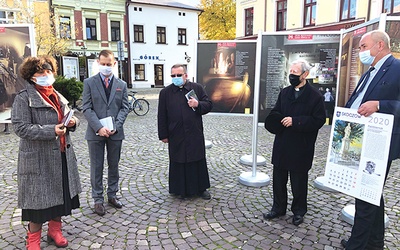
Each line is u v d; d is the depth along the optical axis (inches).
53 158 101.0
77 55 1061.8
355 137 98.0
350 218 126.2
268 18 743.7
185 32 1291.8
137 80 1214.3
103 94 134.3
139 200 152.3
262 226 125.3
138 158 224.8
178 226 125.8
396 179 180.2
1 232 120.0
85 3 1084.5
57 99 105.4
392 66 92.7
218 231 121.5
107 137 135.7
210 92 225.1
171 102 150.2
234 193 161.0
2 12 738.8
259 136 301.9
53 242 112.3
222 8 1093.8
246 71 219.1
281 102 127.4
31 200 98.0
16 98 96.2
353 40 147.3
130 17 1168.8
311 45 185.0
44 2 837.8
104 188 168.7
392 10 500.4
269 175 189.3
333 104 185.3
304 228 123.5
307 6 660.7
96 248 109.7
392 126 88.7
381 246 103.2
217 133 321.1
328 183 105.5
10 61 294.8
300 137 120.3
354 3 567.8
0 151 241.1
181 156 147.0
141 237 117.2
